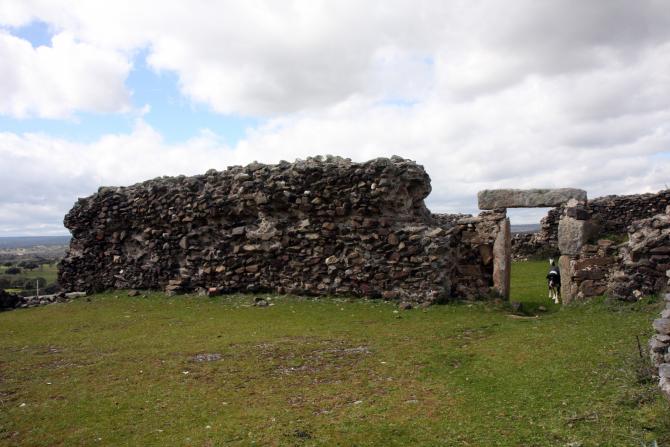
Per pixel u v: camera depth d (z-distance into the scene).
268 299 15.56
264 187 16.45
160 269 18.56
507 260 15.28
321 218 15.77
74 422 6.86
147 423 6.70
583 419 5.69
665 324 6.70
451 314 12.77
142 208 19.11
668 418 5.24
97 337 12.15
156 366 9.27
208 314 14.26
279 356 9.53
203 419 6.73
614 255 13.04
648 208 24.28
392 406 6.77
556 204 17.45
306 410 6.84
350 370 8.53
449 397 6.96
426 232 14.41
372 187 14.89
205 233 17.72
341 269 15.31
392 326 11.69
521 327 10.88
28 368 9.62
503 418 6.05
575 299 13.16
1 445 6.28
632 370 6.78
